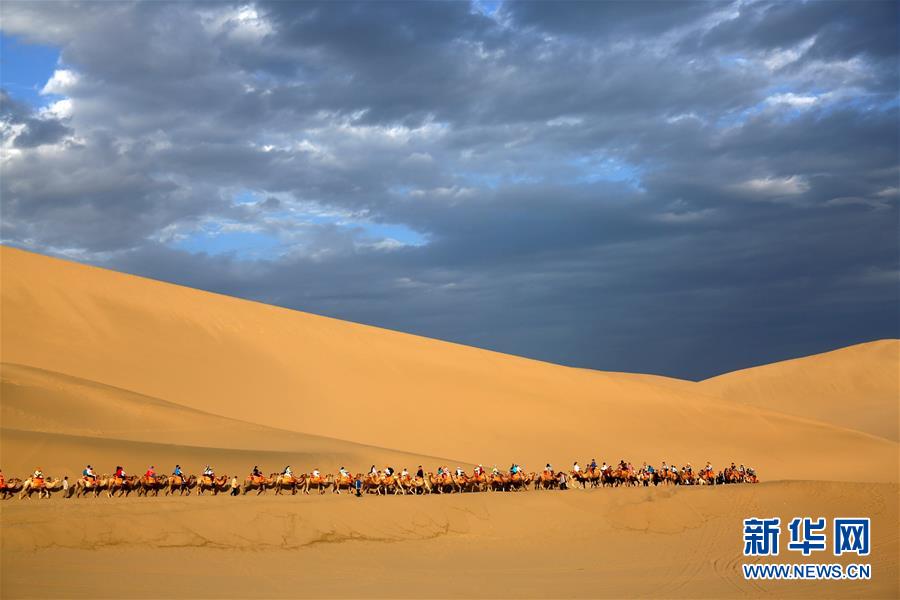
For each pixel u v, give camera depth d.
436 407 76.00
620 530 41.47
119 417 54.41
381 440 68.69
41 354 66.00
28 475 42.72
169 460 47.53
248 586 26.91
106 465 45.53
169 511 32.81
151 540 30.92
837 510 45.41
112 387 60.16
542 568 33.31
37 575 25.66
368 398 74.94
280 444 55.72
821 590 30.88
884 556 37.47
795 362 152.62
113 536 30.42
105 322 73.69
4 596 23.19
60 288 75.50
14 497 39.31
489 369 85.50
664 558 36.50
